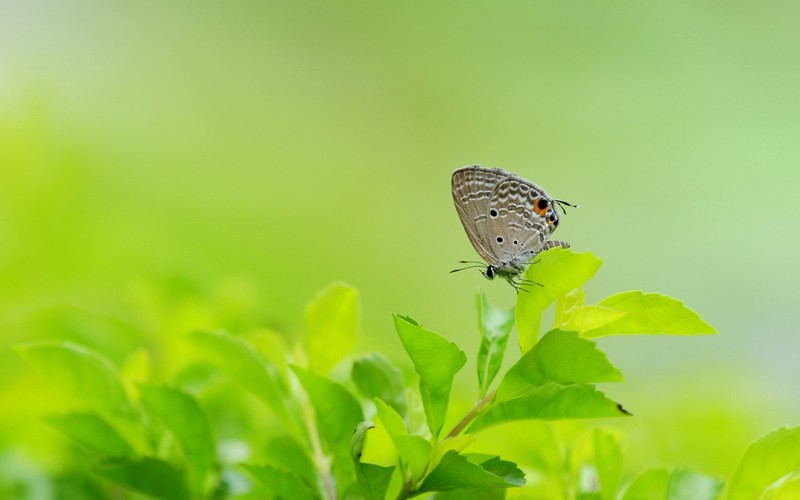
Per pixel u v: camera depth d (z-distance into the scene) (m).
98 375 0.36
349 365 0.38
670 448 0.39
